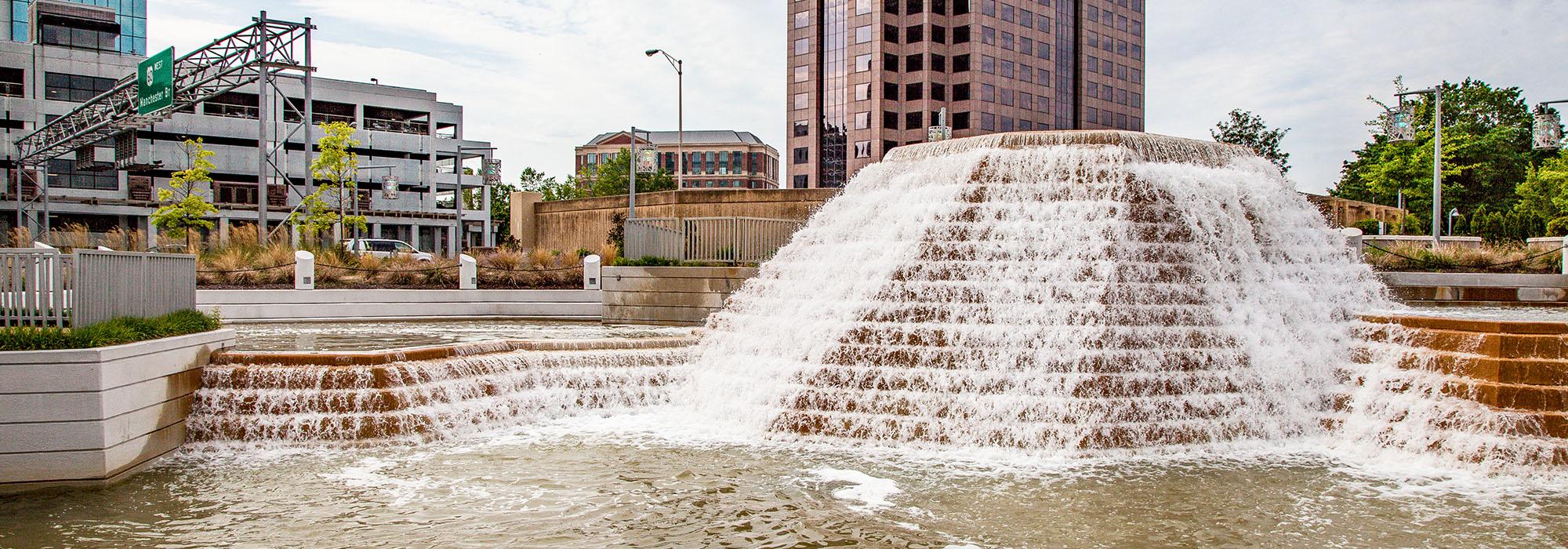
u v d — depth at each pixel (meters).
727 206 33.56
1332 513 10.38
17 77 61.28
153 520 10.03
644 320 22.84
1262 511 10.45
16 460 10.81
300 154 69.19
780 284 18.34
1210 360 13.88
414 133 76.19
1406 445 12.76
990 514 10.34
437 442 13.53
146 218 64.69
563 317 26.62
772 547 9.27
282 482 11.48
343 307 25.11
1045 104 94.69
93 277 11.94
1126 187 16.39
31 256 11.45
